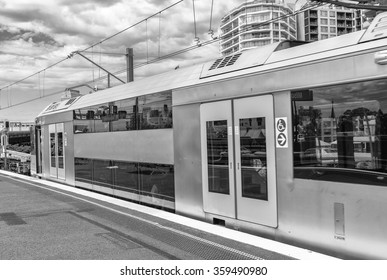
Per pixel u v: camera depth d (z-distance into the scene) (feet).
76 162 49.11
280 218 20.52
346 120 17.51
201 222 25.63
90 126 45.34
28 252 20.15
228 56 25.88
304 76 19.35
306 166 19.17
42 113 61.16
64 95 59.77
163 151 31.37
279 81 20.58
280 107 20.53
